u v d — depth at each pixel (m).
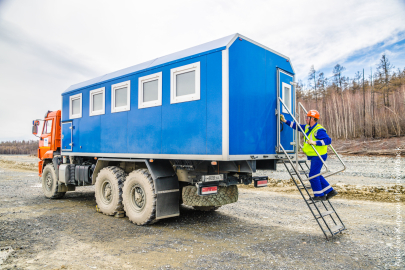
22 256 3.69
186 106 4.84
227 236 4.69
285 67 5.82
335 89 45.75
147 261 3.55
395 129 31.12
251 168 4.71
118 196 5.91
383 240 4.46
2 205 7.33
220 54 4.39
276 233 4.87
